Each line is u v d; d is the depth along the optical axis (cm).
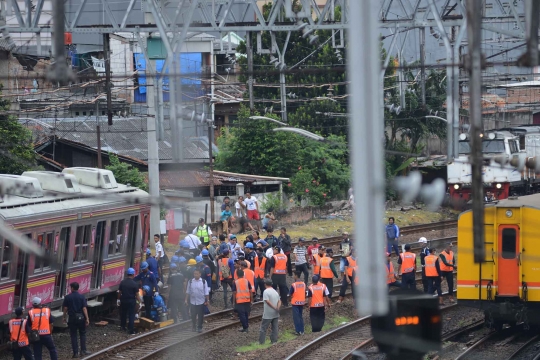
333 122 15412
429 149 17450
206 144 16238
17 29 6688
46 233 7444
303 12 7056
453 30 10431
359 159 2641
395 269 10738
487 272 7331
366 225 2666
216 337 7700
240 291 7875
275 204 13800
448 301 9250
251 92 7988
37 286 7344
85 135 15125
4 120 11119
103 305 8806
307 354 6881
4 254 6831
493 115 17000
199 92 10694
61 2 4119
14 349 6347
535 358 6431
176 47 6000
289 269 10456
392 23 7631
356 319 8500
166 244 11825
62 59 4222
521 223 7181
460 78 12138
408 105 14738
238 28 7019
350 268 8862
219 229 12200
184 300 8156
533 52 4247
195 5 6038
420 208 16050
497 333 7694
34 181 7588
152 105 10462
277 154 14938
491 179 14912
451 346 6950
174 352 7050
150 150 10481
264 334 7362
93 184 8762
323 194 14950
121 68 16938
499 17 7256
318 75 15100
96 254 8362
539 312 7188
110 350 7019
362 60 2606
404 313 3712
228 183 14162
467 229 7381
